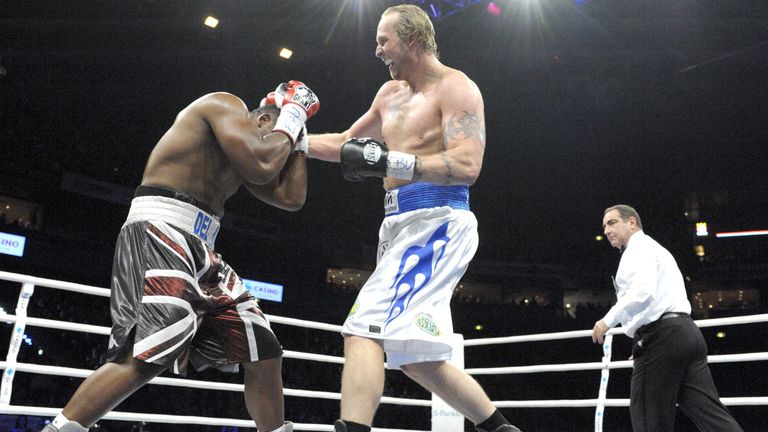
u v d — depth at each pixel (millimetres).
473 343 4891
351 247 21641
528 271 23547
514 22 17422
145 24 16344
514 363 20750
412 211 2410
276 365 2441
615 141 21328
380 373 2242
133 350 2012
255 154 2188
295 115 2357
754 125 20109
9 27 15953
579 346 20312
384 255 2406
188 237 2191
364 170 2262
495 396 20047
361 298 2334
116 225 17562
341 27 17016
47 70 17078
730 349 20250
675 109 20078
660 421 3447
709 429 3371
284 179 2465
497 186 23109
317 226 21344
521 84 19516
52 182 16188
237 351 2346
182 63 17594
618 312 3527
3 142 15609
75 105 17641
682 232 22875
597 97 19891
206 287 2277
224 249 19203
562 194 23219
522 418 18922
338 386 18000
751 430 17875
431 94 2498
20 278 3191
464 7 16750
